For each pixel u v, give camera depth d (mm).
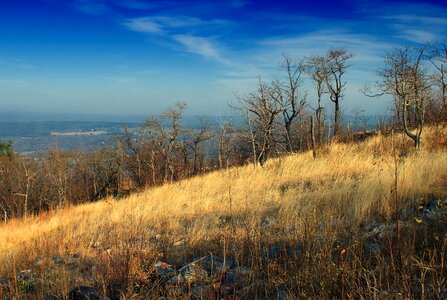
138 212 11289
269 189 11633
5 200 43438
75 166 48781
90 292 4094
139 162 43719
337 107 30188
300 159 17062
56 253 7121
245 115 19609
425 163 8914
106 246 6832
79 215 15164
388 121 19359
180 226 8320
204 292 3838
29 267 6312
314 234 4969
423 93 14680
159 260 5273
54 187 44125
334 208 6809
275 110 20078
